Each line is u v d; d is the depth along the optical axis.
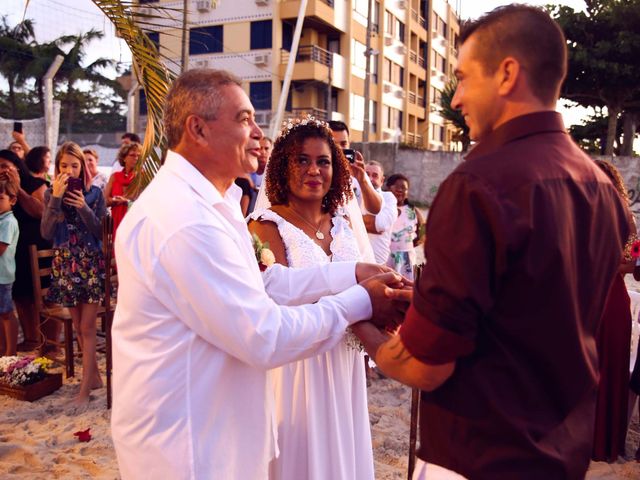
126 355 1.75
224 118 1.78
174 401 1.69
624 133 22.73
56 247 4.46
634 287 9.09
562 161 1.35
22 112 27.05
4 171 5.11
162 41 21.25
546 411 1.38
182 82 1.80
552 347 1.34
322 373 2.36
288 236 2.55
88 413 4.23
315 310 1.86
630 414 4.00
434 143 41.19
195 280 1.63
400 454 3.76
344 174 2.77
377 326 1.99
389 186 5.98
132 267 1.71
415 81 36.62
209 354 1.72
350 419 2.42
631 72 19.28
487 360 1.36
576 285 1.35
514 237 1.23
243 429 1.80
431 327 1.30
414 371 1.39
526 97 1.37
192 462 1.67
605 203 1.44
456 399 1.40
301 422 2.36
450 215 1.29
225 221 1.77
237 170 1.84
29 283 5.53
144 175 4.16
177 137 1.81
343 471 2.37
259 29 25.06
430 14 38.19
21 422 4.12
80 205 4.30
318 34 27.41
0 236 5.04
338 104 28.28
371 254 3.05
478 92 1.41
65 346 4.98
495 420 1.36
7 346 5.24
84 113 27.92
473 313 1.27
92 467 3.45
